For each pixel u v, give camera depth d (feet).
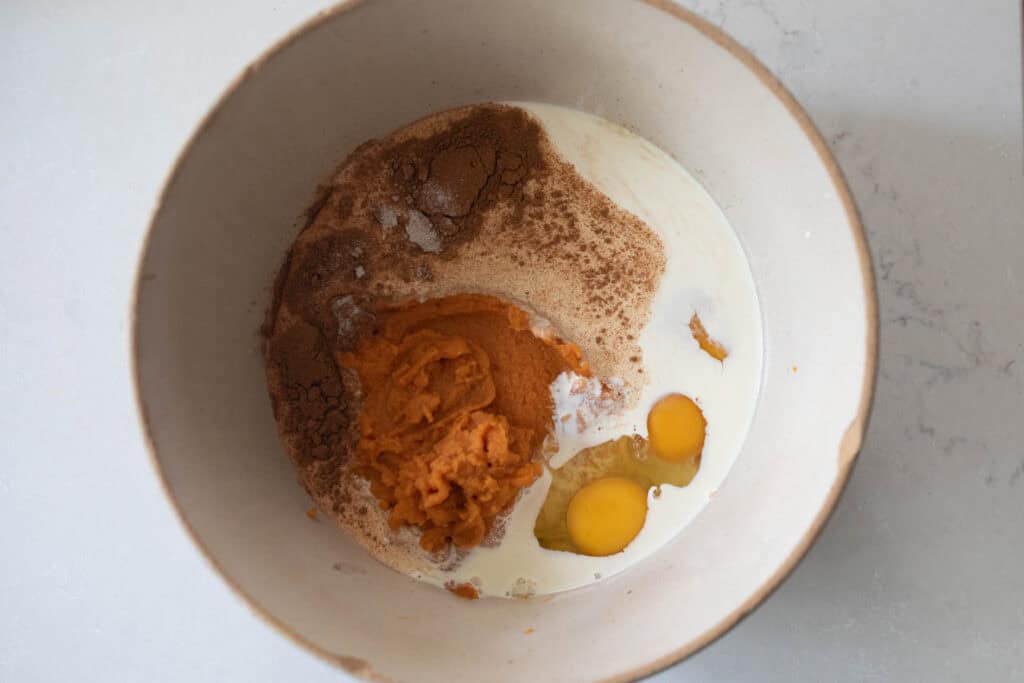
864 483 1.53
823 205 1.28
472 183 1.52
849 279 1.26
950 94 1.54
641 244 1.53
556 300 1.53
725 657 1.52
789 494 1.31
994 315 1.53
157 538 1.54
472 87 1.50
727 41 1.25
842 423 1.25
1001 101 1.53
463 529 1.47
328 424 1.50
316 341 1.51
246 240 1.43
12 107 1.57
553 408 1.51
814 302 1.35
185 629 1.52
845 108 1.54
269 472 1.44
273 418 1.50
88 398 1.55
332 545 1.45
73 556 1.54
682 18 1.26
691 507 1.49
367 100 1.44
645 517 1.49
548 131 1.53
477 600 1.47
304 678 1.50
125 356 1.55
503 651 1.32
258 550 1.32
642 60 1.37
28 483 1.54
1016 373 1.52
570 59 1.42
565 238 1.54
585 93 1.48
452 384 1.51
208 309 1.38
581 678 1.20
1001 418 1.52
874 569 1.52
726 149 1.42
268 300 1.50
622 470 1.50
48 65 1.57
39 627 1.53
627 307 1.53
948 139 1.53
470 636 1.36
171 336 1.31
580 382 1.51
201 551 1.24
